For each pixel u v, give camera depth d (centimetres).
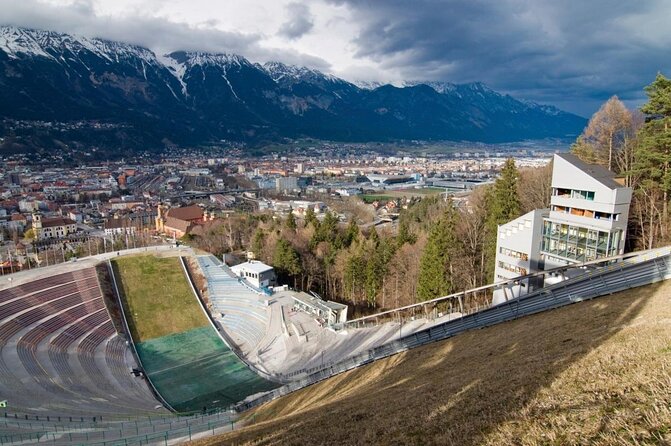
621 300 2995
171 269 8825
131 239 12300
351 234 10031
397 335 5781
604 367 1800
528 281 5100
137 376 5972
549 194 7362
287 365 6003
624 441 1148
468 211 9238
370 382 3294
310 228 10619
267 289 8412
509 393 1822
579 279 3638
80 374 5656
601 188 4478
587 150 6731
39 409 4481
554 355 2217
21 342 5959
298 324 7119
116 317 7375
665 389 1373
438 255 6353
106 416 4500
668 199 5000
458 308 6328
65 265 8281
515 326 3331
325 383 3947
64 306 7138
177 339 7106
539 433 1352
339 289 9125
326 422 2181
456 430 1585
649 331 2111
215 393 5591
